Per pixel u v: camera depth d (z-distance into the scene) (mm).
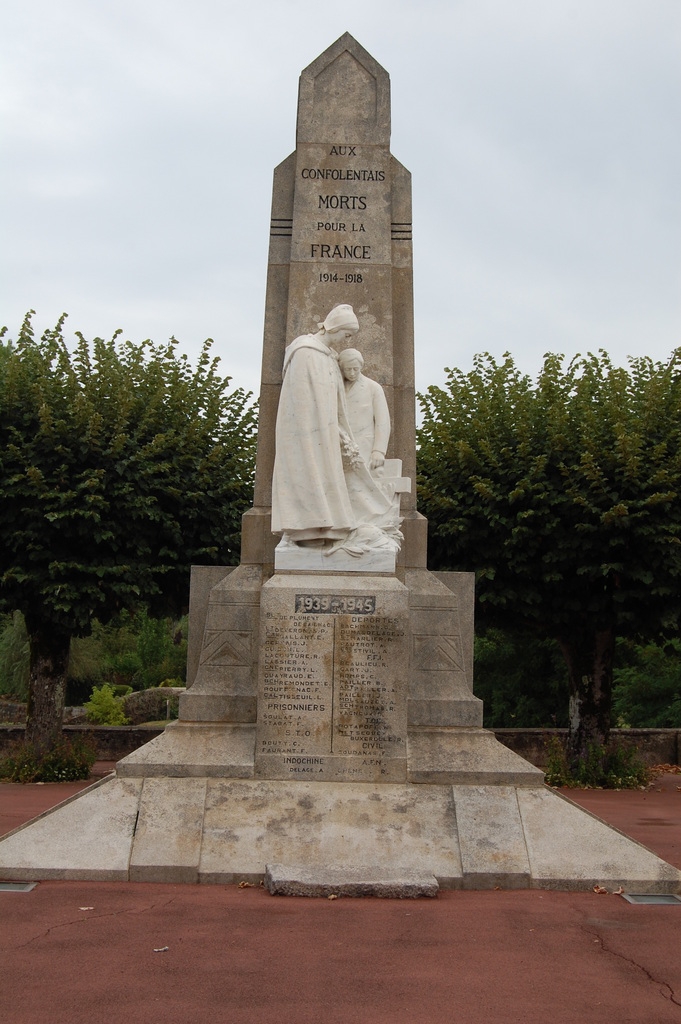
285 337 10773
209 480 18422
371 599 9008
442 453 18547
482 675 30672
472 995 5891
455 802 8719
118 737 21406
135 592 17875
